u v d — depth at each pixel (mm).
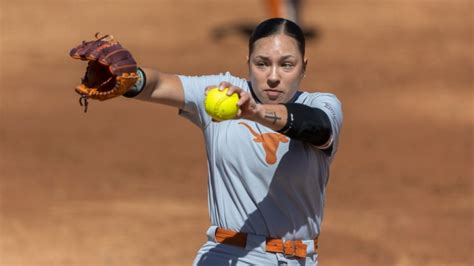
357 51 92688
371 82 78188
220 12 114812
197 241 36875
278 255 16594
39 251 35094
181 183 46938
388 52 92500
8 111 65250
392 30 105062
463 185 48219
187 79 16922
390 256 35812
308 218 16828
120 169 49438
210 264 16875
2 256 34281
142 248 35812
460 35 102375
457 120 65188
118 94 15266
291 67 16328
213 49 93188
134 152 53844
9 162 50156
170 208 41781
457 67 85500
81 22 107688
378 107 68875
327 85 76625
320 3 121312
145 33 101938
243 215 16641
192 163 51625
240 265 16656
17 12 112250
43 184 45625
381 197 45188
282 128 14695
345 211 42219
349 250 36281
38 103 68500
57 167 49469
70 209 41125
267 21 16578
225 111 14023
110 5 119312
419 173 50500
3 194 43312
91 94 15016
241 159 16469
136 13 114188
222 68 83625
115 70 14812
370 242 37562
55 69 83062
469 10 118375
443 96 72875
